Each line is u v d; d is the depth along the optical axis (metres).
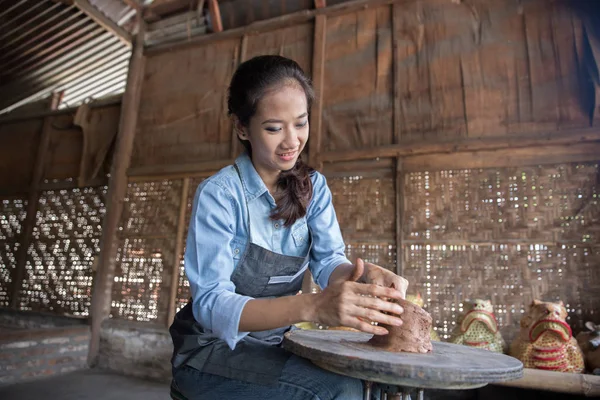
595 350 2.61
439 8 3.85
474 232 3.31
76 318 4.62
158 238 4.50
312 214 1.60
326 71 4.14
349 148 3.87
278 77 1.24
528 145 3.29
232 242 1.41
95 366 4.33
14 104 6.89
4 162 6.01
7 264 5.52
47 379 3.84
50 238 5.34
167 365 4.02
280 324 1.12
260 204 1.44
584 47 3.32
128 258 4.58
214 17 4.75
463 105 3.58
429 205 3.49
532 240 3.15
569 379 2.42
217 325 1.17
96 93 6.85
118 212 4.71
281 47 4.44
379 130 3.83
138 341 4.20
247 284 1.44
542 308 2.64
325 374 1.18
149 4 5.20
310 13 4.31
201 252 1.30
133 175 4.78
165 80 4.98
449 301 3.27
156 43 5.16
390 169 3.72
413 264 3.43
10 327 5.04
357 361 0.97
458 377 0.92
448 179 3.49
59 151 5.67
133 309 4.42
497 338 2.88
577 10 3.39
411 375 0.92
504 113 3.44
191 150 4.63
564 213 3.12
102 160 5.23
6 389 3.47
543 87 3.37
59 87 6.62
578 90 3.27
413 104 3.75
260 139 1.29
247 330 1.15
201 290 1.25
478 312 2.84
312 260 1.67
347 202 3.78
